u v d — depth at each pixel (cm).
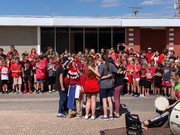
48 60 1780
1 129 959
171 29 2670
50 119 1099
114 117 1135
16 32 2434
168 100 835
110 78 1098
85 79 1102
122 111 1246
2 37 2417
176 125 663
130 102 1475
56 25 2439
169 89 1650
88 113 1118
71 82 1112
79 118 1114
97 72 1086
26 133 916
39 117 1130
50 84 1772
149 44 2756
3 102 1466
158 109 823
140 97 1636
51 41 2486
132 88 1700
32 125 1011
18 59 1764
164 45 2755
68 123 1041
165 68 1661
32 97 1616
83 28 2534
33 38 2456
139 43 2611
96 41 2556
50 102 1464
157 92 1714
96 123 1041
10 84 1803
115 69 1104
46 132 927
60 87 1134
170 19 2573
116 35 2589
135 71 1678
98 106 1308
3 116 1145
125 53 1875
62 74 1127
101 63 1129
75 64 1123
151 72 1688
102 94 1098
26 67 1756
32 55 1872
